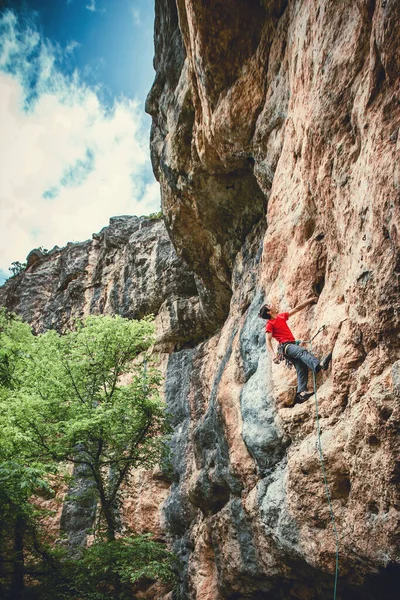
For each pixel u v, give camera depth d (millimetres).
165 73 12336
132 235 21359
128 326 13859
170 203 13086
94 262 24219
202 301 15828
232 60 8953
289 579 7379
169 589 12812
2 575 12211
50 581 11727
